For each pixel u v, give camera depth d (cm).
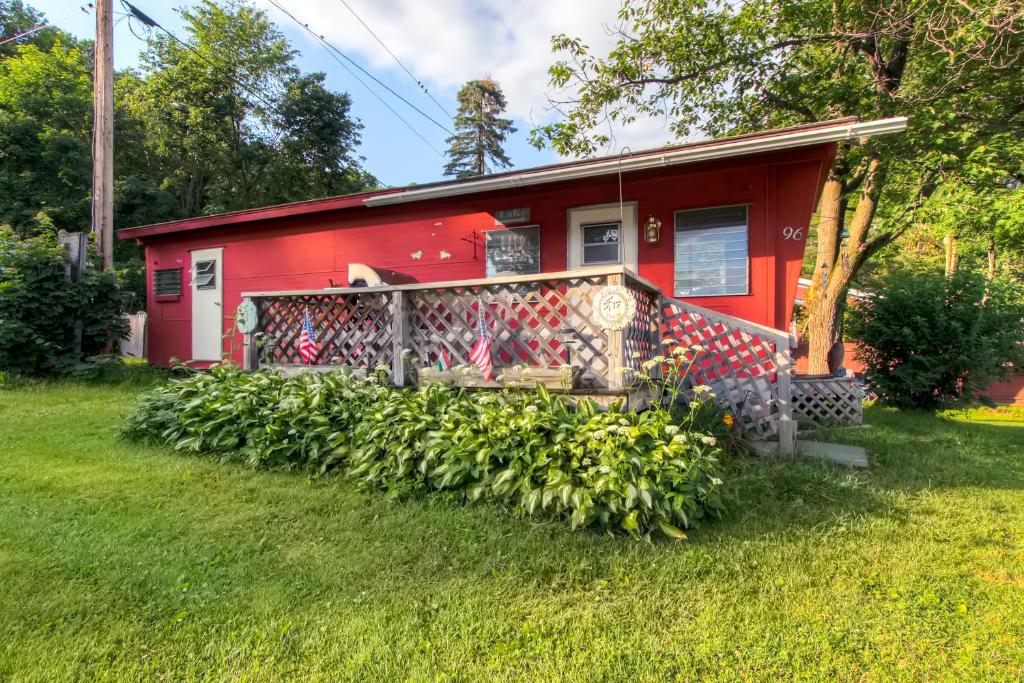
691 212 607
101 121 909
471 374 448
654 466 308
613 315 397
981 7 797
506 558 274
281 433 424
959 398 864
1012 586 252
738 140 506
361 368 501
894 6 895
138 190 2108
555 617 224
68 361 802
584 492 303
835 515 338
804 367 1778
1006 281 847
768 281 574
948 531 318
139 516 321
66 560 263
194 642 206
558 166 580
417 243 771
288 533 302
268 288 870
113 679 186
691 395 522
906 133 880
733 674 192
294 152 2522
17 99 1888
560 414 371
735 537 303
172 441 468
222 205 2400
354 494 361
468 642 207
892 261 2211
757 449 482
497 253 707
